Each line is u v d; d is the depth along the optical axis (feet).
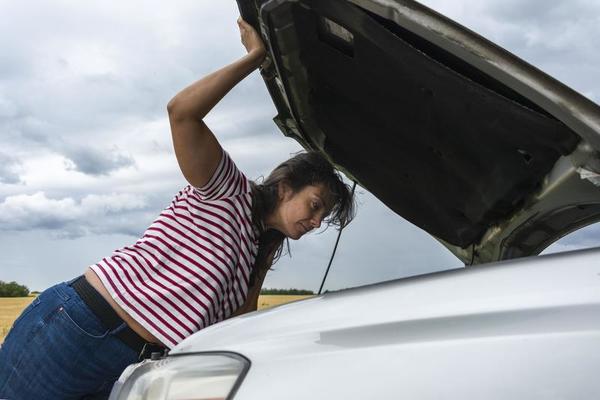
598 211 7.84
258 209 7.89
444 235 9.59
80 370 7.55
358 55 6.65
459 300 4.25
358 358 4.14
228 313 8.03
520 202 7.86
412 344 4.07
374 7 5.32
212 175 7.45
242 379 4.39
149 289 7.47
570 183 6.68
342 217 8.50
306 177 7.93
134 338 7.52
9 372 7.74
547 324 3.86
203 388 4.52
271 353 4.50
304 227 8.05
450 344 3.96
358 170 9.12
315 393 4.08
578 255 4.31
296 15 6.52
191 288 7.47
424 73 6.17
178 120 7.18
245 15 7.34
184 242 7.59
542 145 6.24
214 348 4.94
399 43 5.90
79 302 7.54
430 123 7.24
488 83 5.80
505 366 3.76
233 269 7.75
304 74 7.57
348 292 5.02
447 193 8.61
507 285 4.23
